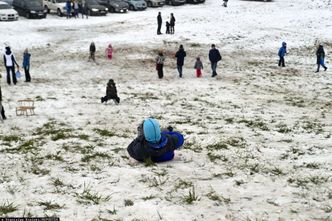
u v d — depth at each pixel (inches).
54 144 421.1
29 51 1125.7
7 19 1457.9
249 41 1305.4
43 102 663.8
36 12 1526.8
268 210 245.0
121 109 627.5
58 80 858.8
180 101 700.7
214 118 577.0
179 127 514.9
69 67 980.6
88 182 300.5
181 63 914.7
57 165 345.7
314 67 1064.8
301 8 1759.4
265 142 438.3
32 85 805.2
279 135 470.9
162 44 1221.7
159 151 347.9
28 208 250.2
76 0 1615.4
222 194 273.3
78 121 547.8
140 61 1063.0
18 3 1587.1
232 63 1082.1
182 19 1541.6
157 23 1444.4
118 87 812.6
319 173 315.9
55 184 295.6
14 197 270.1
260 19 1576.0
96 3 1646.2
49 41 1232.2
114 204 257.1
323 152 386.0
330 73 998.4
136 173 320.5
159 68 905.5
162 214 240.7
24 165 346.6
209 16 1598.2
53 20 1530.5
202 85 849.5
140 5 1726.1
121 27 1423.5
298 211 242.5
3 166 343.9
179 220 232.2
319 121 561.3
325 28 1471.5
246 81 900.0
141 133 356.2
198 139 447.5
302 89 834.8
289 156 374.6
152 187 288.8
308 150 397.4
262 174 318.0
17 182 300.8
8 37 1250.0
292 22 1546.5
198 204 255.9
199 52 1167.6
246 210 245.6
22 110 570.6
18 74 811.4
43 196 271.6
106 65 1013.2
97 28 1413.6
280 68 1045.8
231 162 355.3
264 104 690.8
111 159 363.6
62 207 251.9
